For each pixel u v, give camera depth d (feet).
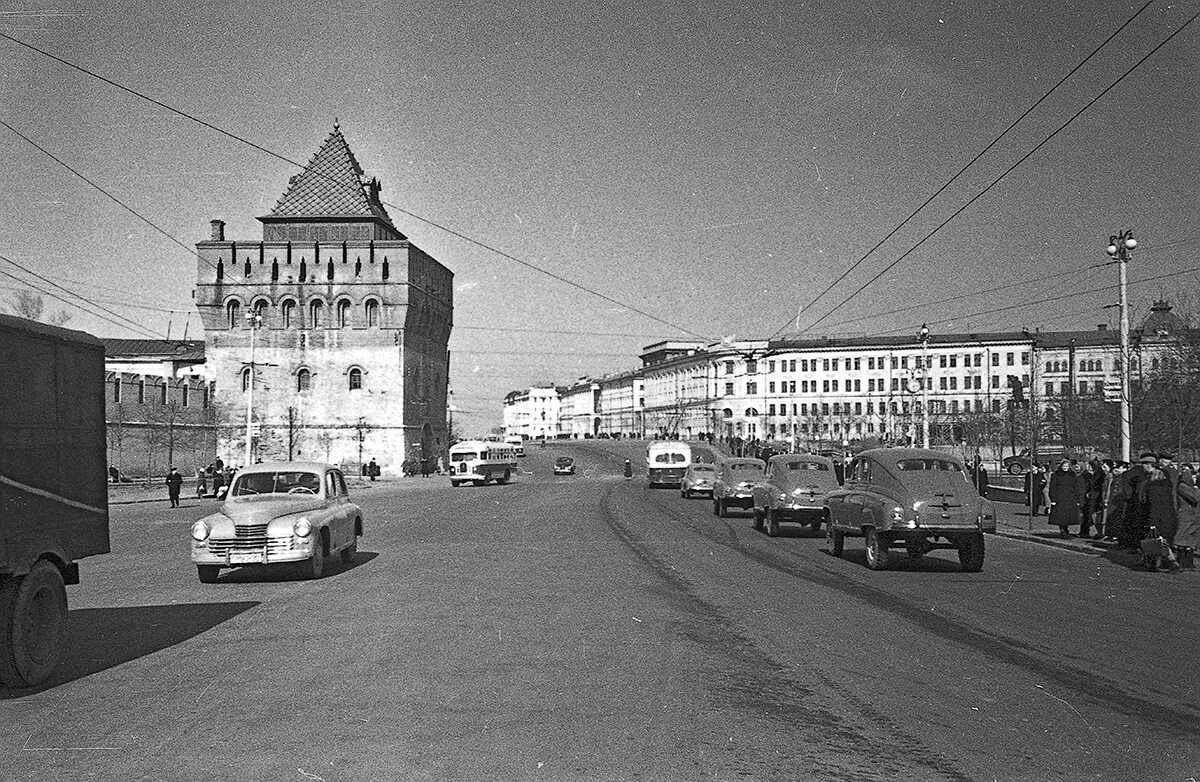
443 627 35.35
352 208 262.06
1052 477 75.31
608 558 59.98
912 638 33.40
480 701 24.54
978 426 226.17
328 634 34.12
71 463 30.48
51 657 27.99
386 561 58.85
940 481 54.24
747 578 50.49
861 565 57.62
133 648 32.27
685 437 402.31
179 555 65.87
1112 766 19.67
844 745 20.90
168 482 131.13
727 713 23.48
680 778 18.70
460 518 98.78
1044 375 306.55
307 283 251.39
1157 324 136.77
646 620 36.96
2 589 26.78
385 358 250.98
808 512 76.18
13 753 20.53
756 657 30.17
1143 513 58.08
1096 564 58.44
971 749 20.70
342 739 21.18
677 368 423.23
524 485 200.44
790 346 352.49
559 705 24.16
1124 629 35.24
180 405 213.46
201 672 28.25
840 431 342.44
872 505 55.11
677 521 94.38
